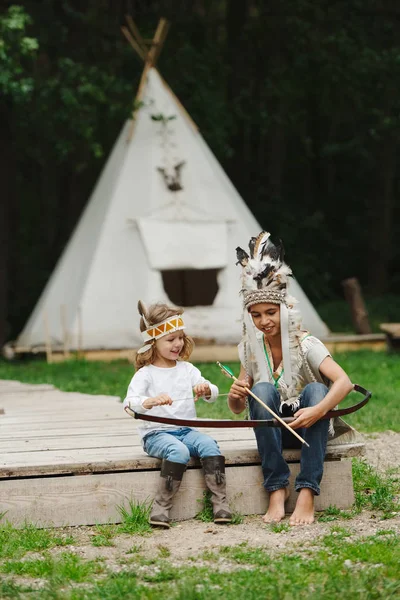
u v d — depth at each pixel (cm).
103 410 878
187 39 2203
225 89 2280
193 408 568
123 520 544
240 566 457
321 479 561
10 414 859
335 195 3180
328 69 2114
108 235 1641
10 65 1597
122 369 1446
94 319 1598
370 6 2322
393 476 669
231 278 1639
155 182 1672
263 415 541
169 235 1630
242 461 573
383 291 2875
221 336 1602
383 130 2417
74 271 1688
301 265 2594
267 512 555
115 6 2259
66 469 548
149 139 1706
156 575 441
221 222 1667
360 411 967
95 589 419
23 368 1534
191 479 557
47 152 2388
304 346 548
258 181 2791
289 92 2158
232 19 2405
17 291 2442
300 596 404
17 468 540
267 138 2908
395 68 2094
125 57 2112
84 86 1712
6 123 1952
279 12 2198
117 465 555
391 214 3197
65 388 1205
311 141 3055
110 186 1702
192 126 1736
